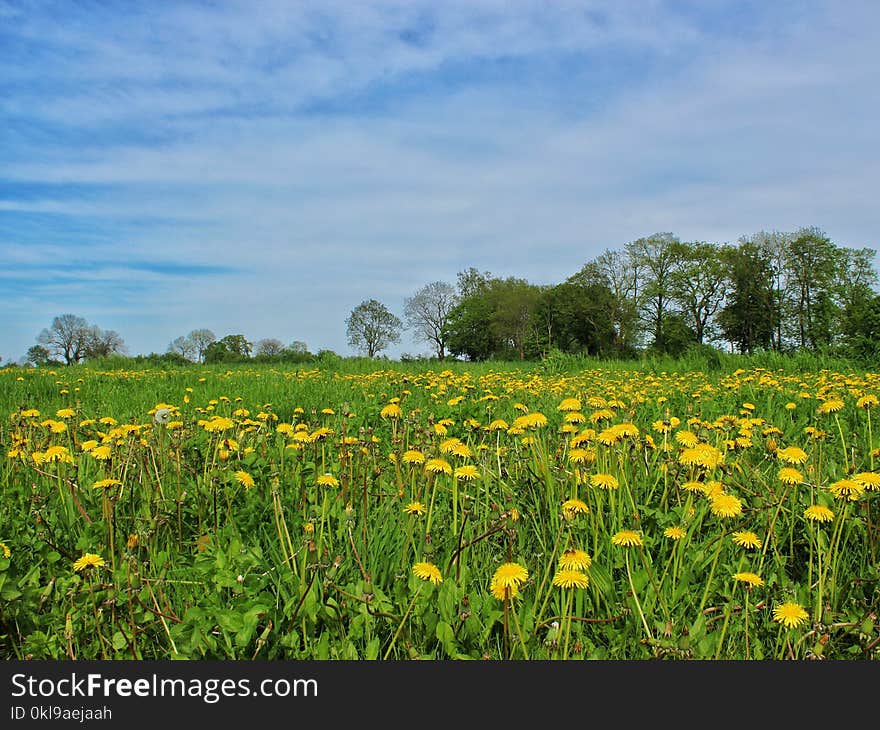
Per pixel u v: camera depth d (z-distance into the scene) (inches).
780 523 127.3
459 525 122.2
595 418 136.9
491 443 173.6
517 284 2861.7
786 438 189.6
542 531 123.7
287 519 130.5
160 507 129.0
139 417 217.5
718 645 87.4
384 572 105.6
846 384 335.9
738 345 2063.2
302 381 450.9
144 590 95.2
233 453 153.9
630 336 2188.7
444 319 3090.6
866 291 1795.0
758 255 2007.9
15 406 278.5
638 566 107.4
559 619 92.6
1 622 94.8
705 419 238.4
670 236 2151.8
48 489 140.6
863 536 122.5
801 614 88.2
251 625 85.6
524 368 789.2
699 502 123.6
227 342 2706.7
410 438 176.6
